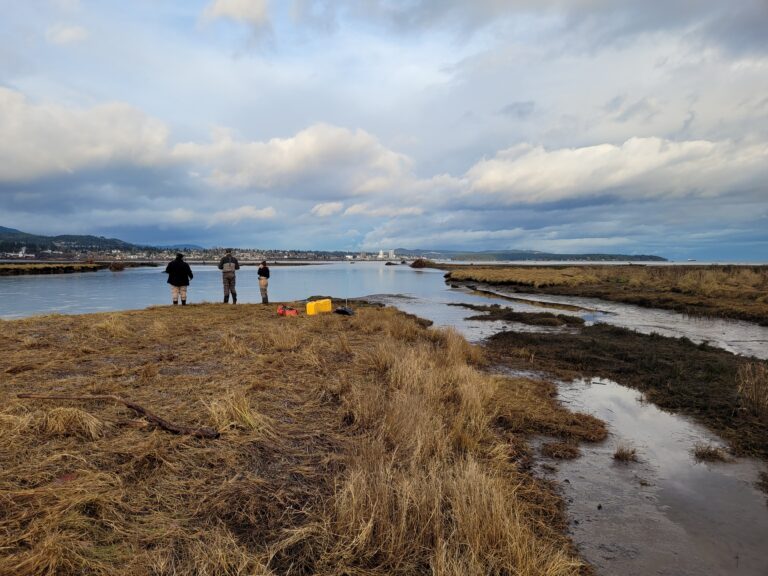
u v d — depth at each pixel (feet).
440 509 10.88
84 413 14.39
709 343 40.29
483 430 18.01
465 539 9.98
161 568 8.28
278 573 8.80
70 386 18.95
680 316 60.70
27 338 28.89
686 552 11.26
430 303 83.41
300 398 19.24
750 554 11.24
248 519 10.36
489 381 24.41
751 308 59.06
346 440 15.12
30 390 18.22
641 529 12.23
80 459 12.11
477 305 76.59
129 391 18.71
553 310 69.31
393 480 11.85
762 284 81.00
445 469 13.26
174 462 12.58
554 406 22.56
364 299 91.45
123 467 11.95
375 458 13.00
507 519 10.27
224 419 15.31
